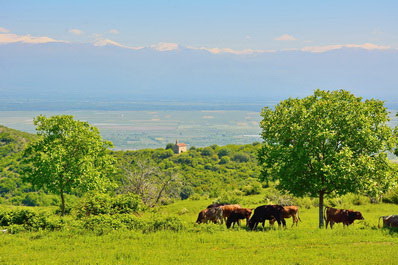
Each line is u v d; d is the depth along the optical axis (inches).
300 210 2498.8
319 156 1567.4
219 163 7066.9
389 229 1492.4
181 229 1520.7
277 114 1690.5
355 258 1108.5
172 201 3319.4
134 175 2751.0
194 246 1274.6
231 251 1209.4
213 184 5246.1
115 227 1518.2
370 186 1454.2
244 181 5290.4
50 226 1561.3
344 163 1444.4
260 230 1592.0
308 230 1501.0
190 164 6934.1
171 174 2928.2
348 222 1588.3
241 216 1660.9
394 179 1482.5
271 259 1108.5
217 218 1706.4
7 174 5118.1
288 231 1483.8
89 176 1958.7
